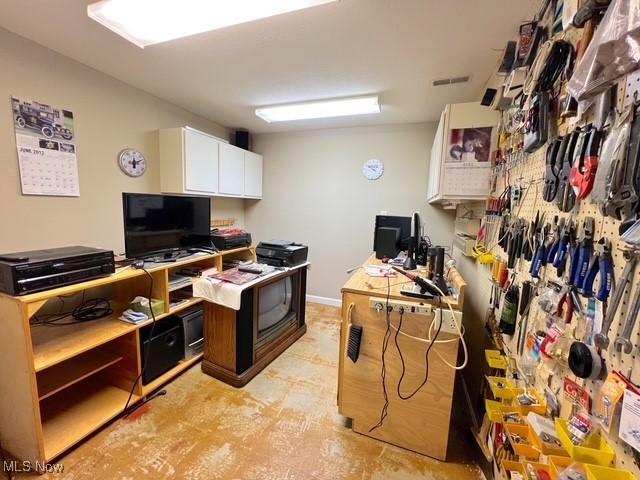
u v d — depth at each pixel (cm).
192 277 241
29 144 189
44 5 149
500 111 184
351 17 154
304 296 297
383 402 160
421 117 319
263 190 415
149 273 198
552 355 90
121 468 145
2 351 140
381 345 155
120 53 197
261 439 165
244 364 214
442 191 202
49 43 187
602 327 73
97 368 174
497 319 154
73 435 155
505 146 167
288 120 339
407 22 157
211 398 197
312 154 385
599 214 78
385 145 354
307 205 395
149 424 173
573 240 88
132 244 203
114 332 173
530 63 129
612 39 67
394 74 219
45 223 200
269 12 145
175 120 298
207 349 222
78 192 218
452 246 332
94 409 175
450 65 204
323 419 181
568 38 101
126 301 220
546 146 111
